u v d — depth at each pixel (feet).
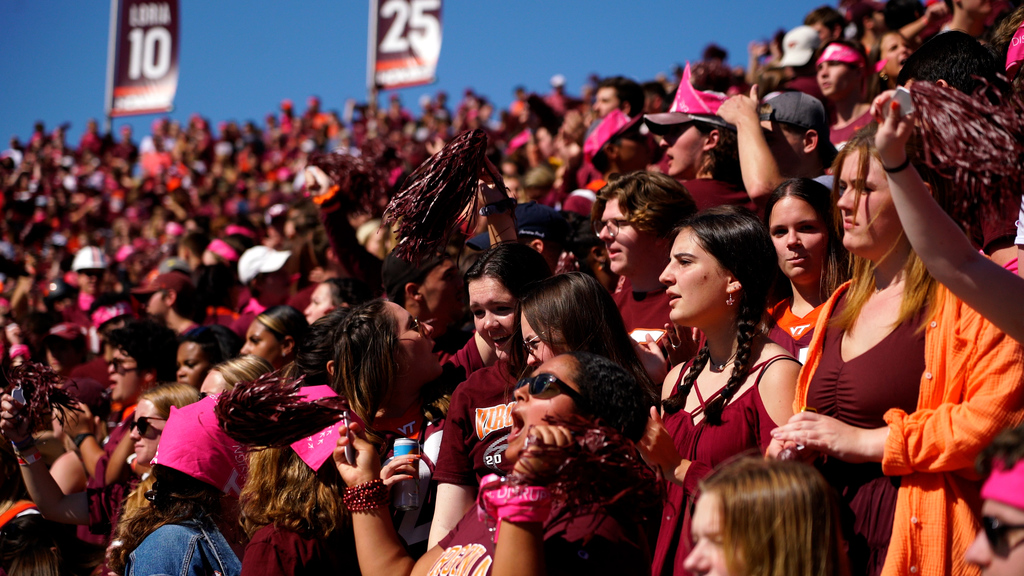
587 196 18.42
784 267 10.46
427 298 13.25
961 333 7.08
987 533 4.99
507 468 8.72
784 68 20.94
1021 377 6.75
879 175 7.53
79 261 29.81
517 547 6.59
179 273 22.26
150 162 85.66
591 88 49.37
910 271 7.54
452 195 10.30
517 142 35.09
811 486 5.69
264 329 15.69
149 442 12.72
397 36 36.32
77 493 14.25
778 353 8.42
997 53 10.41
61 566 12.94
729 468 5.96
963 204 6.63
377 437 10.11
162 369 17.70
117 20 48.65
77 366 22.41
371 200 16.48
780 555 5.57
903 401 7.34
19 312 32.01
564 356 7.36
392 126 76.54
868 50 23.25
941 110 6.37
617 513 7.11
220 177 75.87
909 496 7.12
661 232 11.92
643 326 12.00
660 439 7.64
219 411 8.74
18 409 13.29
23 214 53.62
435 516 9.54
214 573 10.17
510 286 10.41
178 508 10.42
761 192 12.37
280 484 9.47
